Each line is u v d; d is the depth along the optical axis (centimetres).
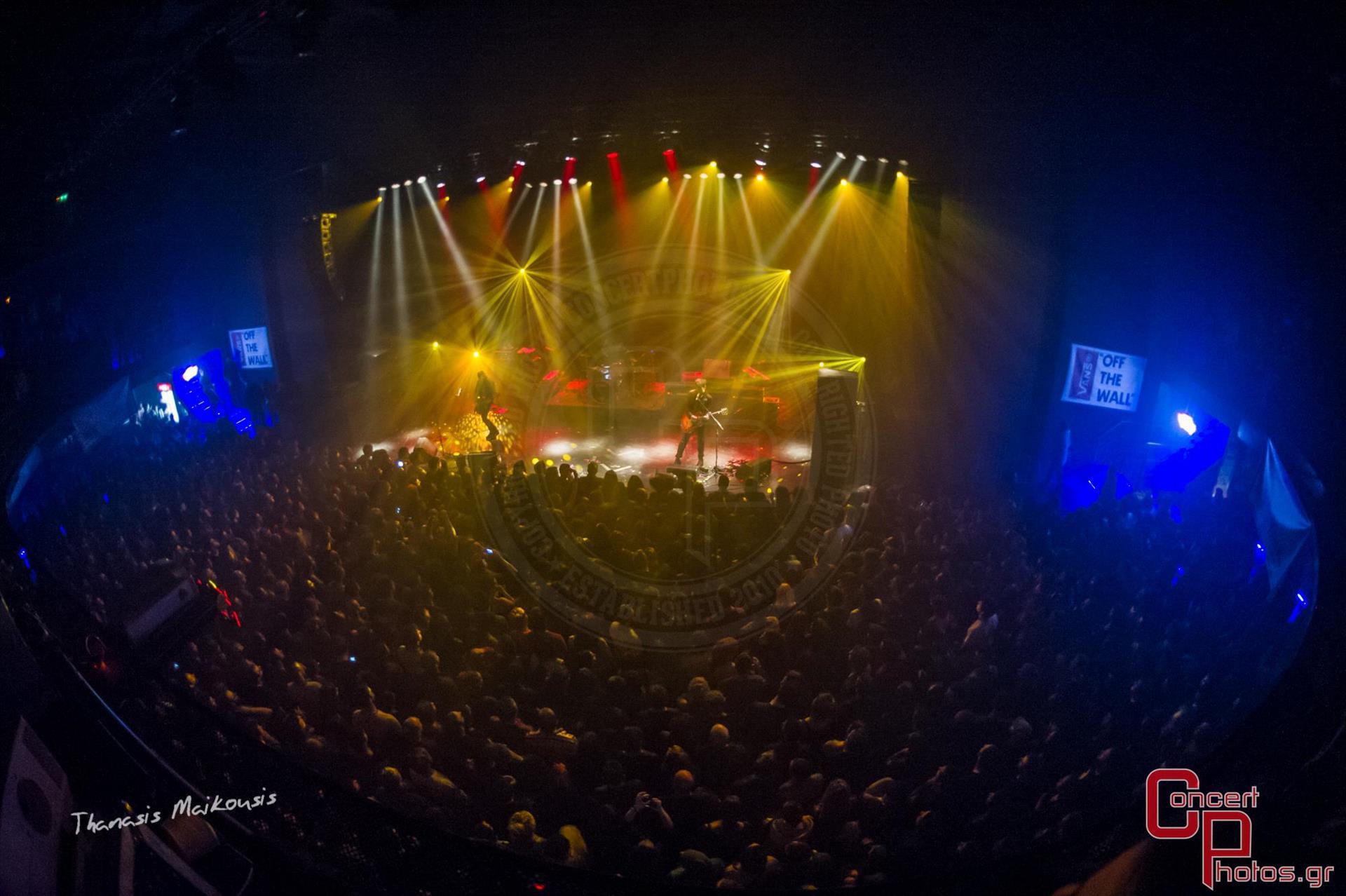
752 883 541
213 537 1102
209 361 1966
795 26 1284
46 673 523
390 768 588
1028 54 1240
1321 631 721
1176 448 1369
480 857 486
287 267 1991
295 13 1155
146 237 1736
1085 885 335
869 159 1944
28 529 1132
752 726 696
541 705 722
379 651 755
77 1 927
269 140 1509
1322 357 1027
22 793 290
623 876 483
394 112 1487
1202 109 1136
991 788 607
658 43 1316
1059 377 1580
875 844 580
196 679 679
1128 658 796
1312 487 1004
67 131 1103
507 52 1341
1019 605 902
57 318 1550
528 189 2477
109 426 1653
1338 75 948
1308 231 1039
